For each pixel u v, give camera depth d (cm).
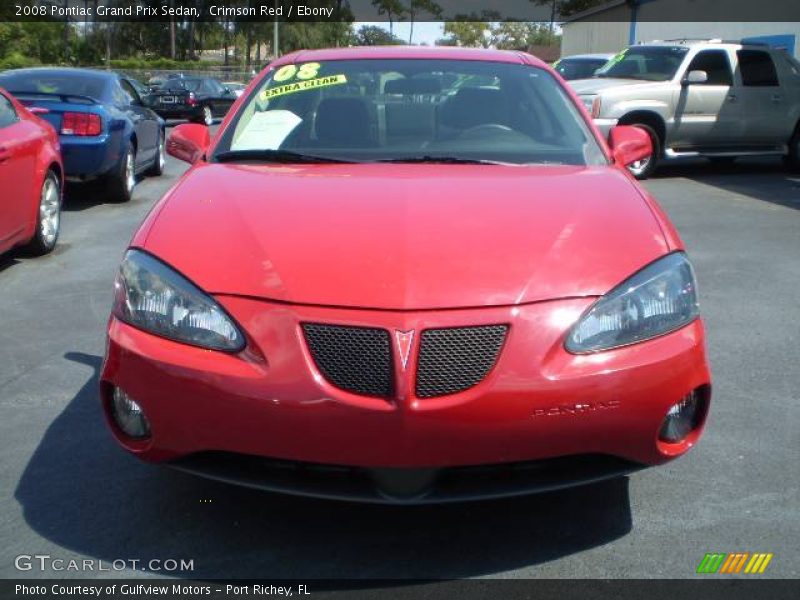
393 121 418
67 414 418
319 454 270
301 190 340
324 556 297
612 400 273
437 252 290
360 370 270
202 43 7069
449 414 265
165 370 279
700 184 1223
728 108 1274
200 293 287
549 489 281
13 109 700
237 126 427
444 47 487
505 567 291
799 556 296
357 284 279
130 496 338
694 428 299
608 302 283
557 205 325
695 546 303
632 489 342
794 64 1338
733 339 527
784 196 1101
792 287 646
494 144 404
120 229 870
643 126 1242
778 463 364
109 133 965
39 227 722
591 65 1692
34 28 4581
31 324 558
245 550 301
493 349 272
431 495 277
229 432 274
